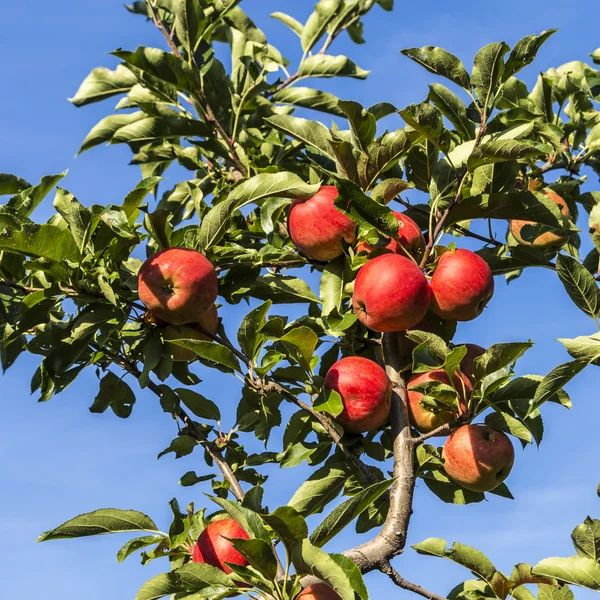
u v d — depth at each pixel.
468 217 6.44
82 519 5.43
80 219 5.53
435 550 5.73
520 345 5.24
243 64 8.66
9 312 5.93
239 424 6.45
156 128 8.39
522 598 5.56
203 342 5.45
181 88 8.29
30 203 5.95
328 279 6.30
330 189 6.39
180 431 6.51
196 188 6.75
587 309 5.66
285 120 7.10
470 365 6.21
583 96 8.97
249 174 8.33
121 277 6.10
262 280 6.58
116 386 6.60
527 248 7.14
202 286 5.78
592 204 8.37
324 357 6.52
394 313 5.73
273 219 6.71
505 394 5.94
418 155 6.68
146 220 6.01
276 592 4.61
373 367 5.84
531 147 5.77
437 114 5.91
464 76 6.14
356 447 5.96
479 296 5.98
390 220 5.79
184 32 8.35
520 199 6.33
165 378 5.92
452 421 5.67
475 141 6.45
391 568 5.19
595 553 5.28
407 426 5.77
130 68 8.54
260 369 5.62
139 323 6.25
